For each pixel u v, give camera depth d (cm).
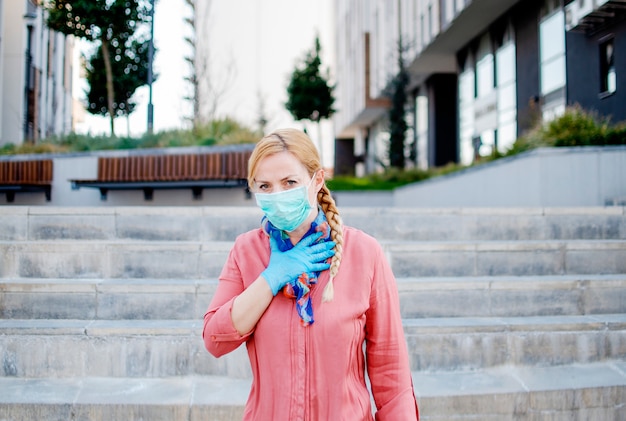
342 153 5272
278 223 147
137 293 371
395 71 2705
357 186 2058
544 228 512
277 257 149
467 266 439
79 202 1007
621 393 316
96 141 1181
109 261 418
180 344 333
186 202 964
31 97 2047
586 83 1292
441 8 2050
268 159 148
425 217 503
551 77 1541
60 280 398
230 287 158
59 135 1293
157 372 331
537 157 826
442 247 436
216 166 898
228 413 288
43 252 415
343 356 144
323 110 3406
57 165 1020
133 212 480
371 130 4359
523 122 1694
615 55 1184
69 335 334
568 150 809
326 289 146
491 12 1822
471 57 2178
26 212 472
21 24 1977
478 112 2092
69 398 295
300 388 143
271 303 149
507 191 953
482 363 348
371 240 160
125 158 952
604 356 359
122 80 1456
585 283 402
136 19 1259
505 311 393
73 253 416
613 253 454
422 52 2330
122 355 332
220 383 323
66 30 1250
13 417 286
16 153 1175
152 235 481
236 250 163
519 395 306
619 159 789
